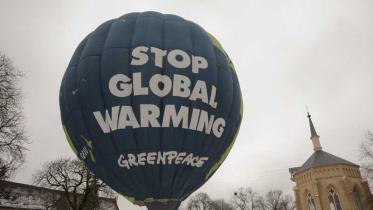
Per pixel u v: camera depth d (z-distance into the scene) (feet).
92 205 134.51
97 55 48.44
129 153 43.14
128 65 45.78
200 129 45.03
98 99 45.14
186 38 50.21
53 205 156.87
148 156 43.04
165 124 43.37
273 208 278.26
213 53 51.42
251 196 280.72
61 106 50.01
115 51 47.32
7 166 90.12
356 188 197.26
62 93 50.26
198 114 45.11
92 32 53.83
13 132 91.20
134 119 43.29
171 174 43.62
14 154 89.76
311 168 202.39
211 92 47.19
